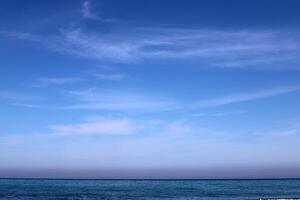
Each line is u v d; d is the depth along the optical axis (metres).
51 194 73.31
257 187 115.75
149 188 107.75
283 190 94.69
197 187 117.38
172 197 68.88
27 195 69.94
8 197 64.94
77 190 90.69
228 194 78.31
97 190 91.88
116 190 92.88
